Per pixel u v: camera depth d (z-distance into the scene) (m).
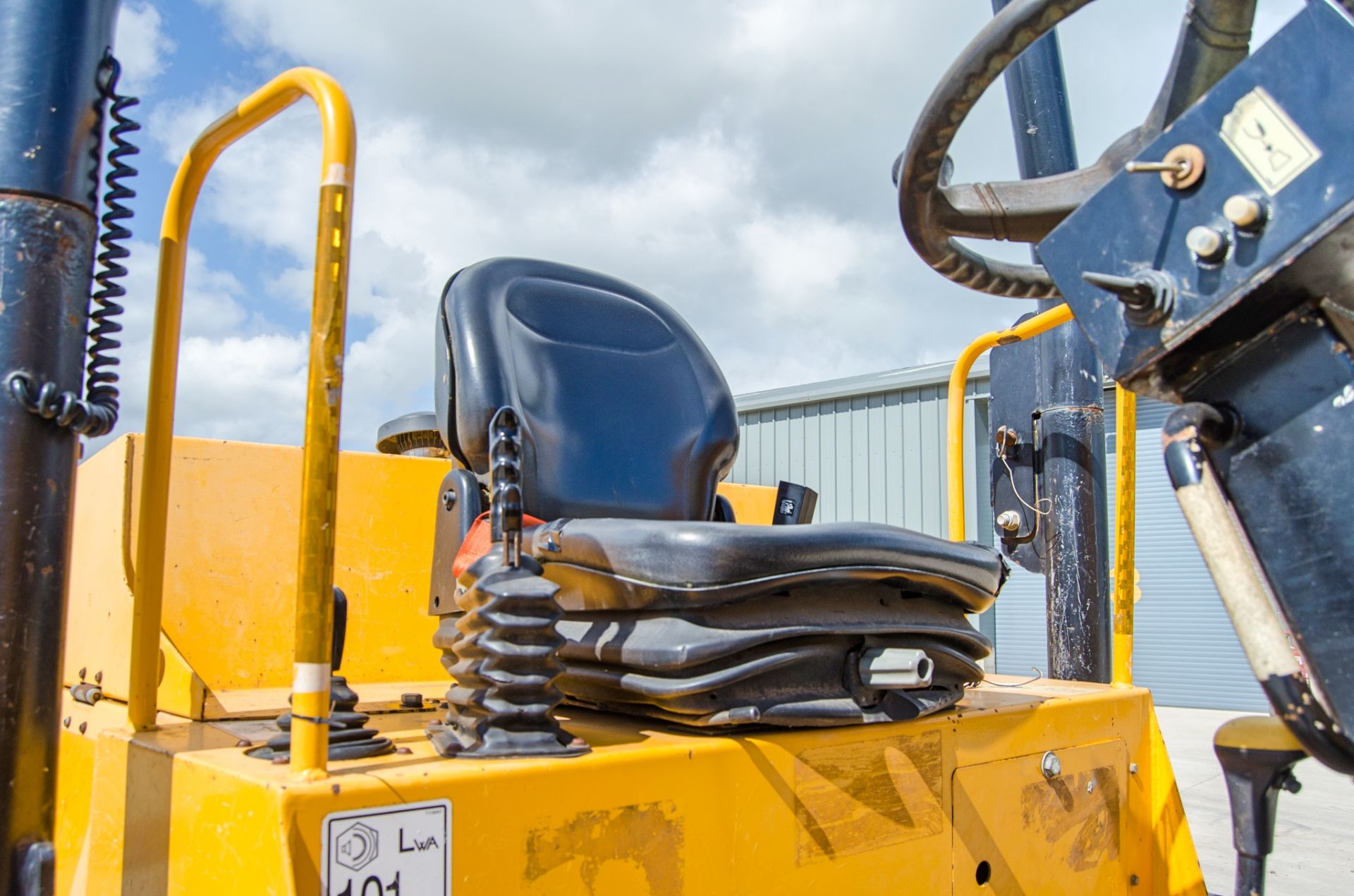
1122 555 1.89
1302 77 0.70
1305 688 0.67
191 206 1.32
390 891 0.84
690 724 1.12
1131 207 0.78
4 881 1.02
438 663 1.81
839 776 1.17
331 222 0.92
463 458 1.49
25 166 1.08
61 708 1.10
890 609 1.25
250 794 0.86
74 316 1.11
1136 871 1.67
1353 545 0.71
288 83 1.03
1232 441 0.77
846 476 11.98
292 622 1.69
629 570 1.15
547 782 0.94
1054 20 0.88
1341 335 0.72
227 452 1.68
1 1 1.11
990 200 1.04
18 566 1.05
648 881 0.99
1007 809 1.39
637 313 1.73
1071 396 2.72
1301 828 4.45
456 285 1.56
